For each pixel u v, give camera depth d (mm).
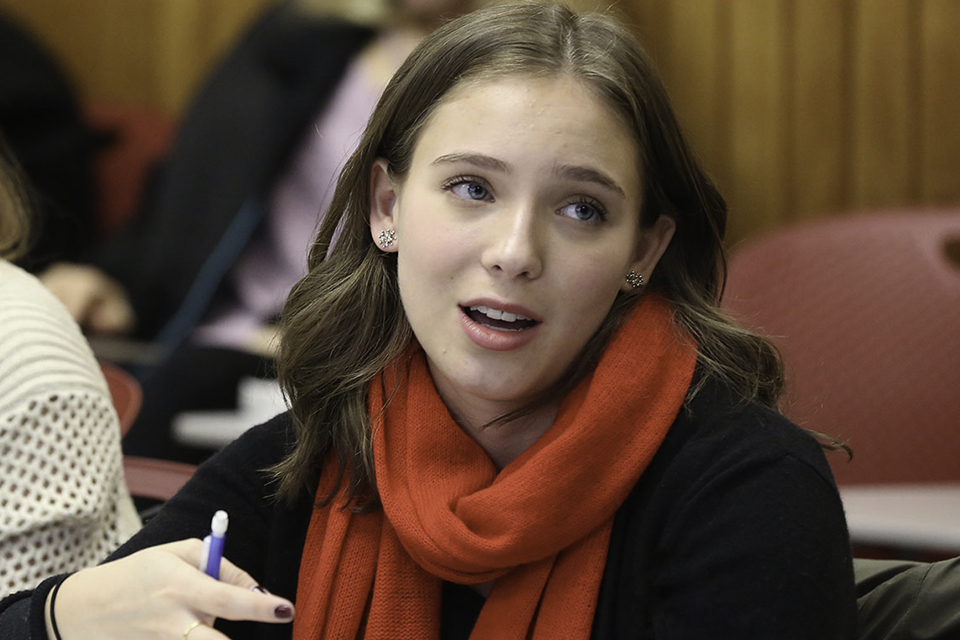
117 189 12883
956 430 7324
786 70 11789
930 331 7434
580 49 3951
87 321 10891
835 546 3607
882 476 7387
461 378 3947
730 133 11992
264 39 11055
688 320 4230
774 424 3910
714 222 4383
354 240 4477
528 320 3902
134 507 5387
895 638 4137
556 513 3836
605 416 3914
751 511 3648
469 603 4152
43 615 3857
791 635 3480
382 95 4309
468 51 4004
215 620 4277
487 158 3824
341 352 4395
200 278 10742
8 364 4699
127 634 3650
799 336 7578
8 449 4637
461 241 3863
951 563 4156
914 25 11359
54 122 12734
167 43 14742
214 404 9023
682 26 12055
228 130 10938
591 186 3852
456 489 4020
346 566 4164
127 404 6215
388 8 10750
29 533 4641
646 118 4000
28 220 5891
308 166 10789
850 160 11641
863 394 7465
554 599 3930
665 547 3803
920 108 11398
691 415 4004
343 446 4270
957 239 7512
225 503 4406
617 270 3947
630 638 3863
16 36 12875
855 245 7613
